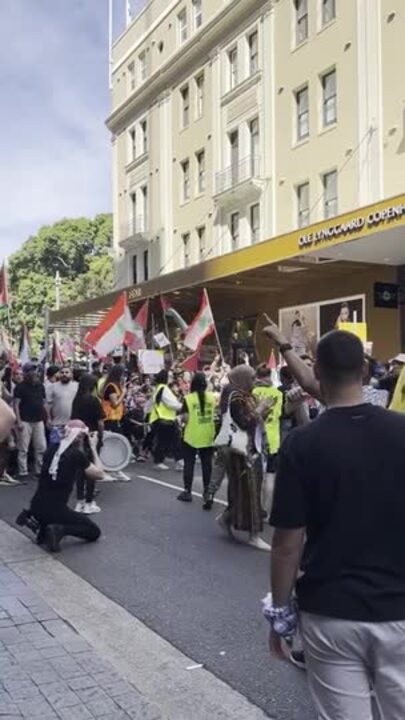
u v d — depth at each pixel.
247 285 24.59
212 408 9.96
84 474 8.46
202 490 10.93
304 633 2.42
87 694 4.03
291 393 5.02
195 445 9.90
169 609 5.66
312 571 2.39
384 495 2.34
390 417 2.44
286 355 3.82
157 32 33.31
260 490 7.54
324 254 18.95
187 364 17.97
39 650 4.67
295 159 24.27
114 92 37.94
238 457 7.54
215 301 28.52
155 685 4.33
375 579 2.32
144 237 34.00
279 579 2.44
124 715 3.79
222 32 28.06
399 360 8.18
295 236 18.62
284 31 24.77
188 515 9.09
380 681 2.34
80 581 6.41
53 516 7.54
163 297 25.86
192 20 30.41
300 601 2.43
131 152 36.41
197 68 30.08
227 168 27.83
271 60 25.36
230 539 7.83
